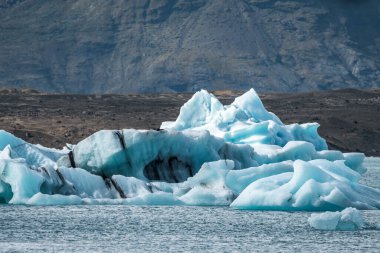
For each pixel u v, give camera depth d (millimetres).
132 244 175375
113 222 197750
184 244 175750
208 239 181000
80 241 178375
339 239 179375
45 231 188250
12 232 186875
